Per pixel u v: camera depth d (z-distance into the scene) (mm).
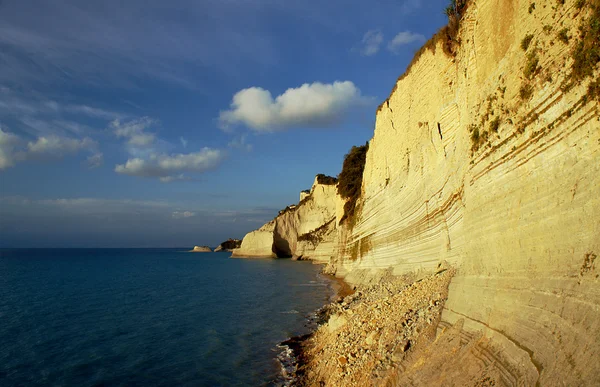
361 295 27391
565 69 7656
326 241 84938
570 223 7039
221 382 14820
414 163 24672
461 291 11344
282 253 104438
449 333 10102
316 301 31328
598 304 5934
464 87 15523
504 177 9883
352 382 11555
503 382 7047
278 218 106125
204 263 95875
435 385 8477
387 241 30484
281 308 28844
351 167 53219
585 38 7137
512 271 8852
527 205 8562
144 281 52156
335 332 17609
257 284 45156
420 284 16750
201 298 35000
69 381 15117
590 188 6617
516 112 9484
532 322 7348
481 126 11820
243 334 21484
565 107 7551
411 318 12805
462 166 15516
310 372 14867
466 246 12203
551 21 8398
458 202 16078
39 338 21250
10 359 17688
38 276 61844
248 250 112438
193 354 18141
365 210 39406
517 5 10023
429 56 22328
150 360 17422
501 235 9562
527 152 8844
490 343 8266
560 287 6992
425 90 23062
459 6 17469
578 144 7121
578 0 7453
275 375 15219
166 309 29578
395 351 11094
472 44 14281
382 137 34594
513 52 10133
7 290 42938
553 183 7734
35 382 15039
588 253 6508
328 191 98062
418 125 24266
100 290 42281
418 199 22953
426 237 21281
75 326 24078
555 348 6379
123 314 27797
